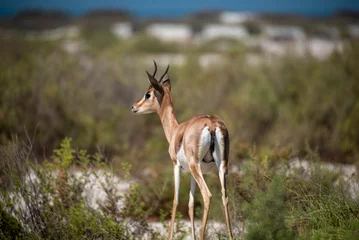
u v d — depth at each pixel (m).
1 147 24.20
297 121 47.38
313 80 52.53
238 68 60.47
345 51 55.50
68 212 22.17
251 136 45.94
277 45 132.38
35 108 45.56
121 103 53.44
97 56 65.75
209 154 20.92
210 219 26.78
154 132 48.19
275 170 26.08
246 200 24.22
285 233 18.67
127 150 43.03
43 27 197.75
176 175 22.62
